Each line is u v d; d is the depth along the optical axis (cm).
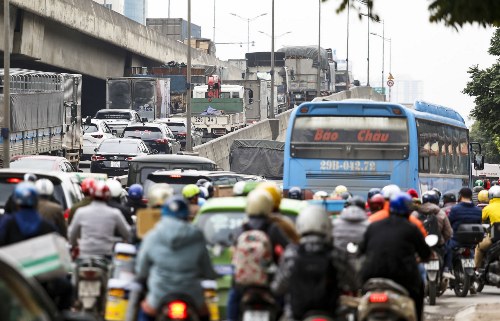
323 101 6325
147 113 16850
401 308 2578
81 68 18288
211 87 18788
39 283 2561
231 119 18075
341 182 6241
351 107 6250
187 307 2228
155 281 2289
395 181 6222
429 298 4506
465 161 8238
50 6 15250
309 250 2239
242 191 3675
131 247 2938
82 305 3038
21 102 10575
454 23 2989
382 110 6247
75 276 3111
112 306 2917
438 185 7106
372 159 6231
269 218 2461
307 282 2225
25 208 2712
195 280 2302
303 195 5925
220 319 2866
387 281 2628
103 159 11075
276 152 11644
